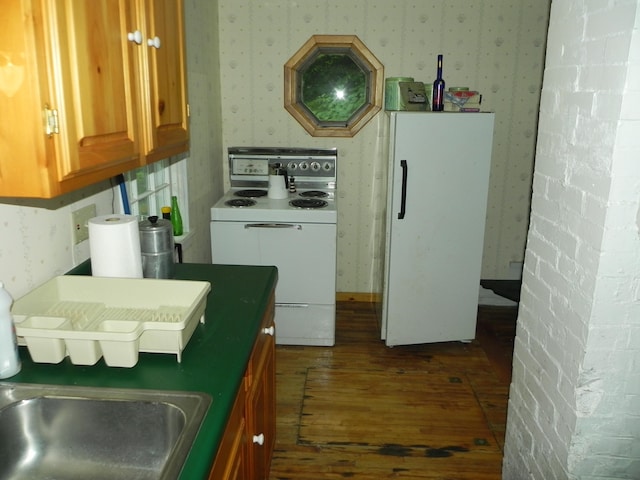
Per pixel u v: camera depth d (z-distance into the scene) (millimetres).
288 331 3277
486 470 2215
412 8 3535
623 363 1421
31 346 1263
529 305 1797
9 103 947
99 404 1160
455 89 3242
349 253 4008
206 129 3320
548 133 1640
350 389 2822
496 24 3543
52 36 962
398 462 2258
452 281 3199
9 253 1406
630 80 1227
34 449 1181
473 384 2895
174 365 1311
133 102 1337
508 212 3889
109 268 1602
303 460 2258
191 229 3006
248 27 3615
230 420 1224
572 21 1482
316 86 3709
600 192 1338
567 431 1521
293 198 3451
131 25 1315
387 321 3213
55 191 1007
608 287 1361
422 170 2988
